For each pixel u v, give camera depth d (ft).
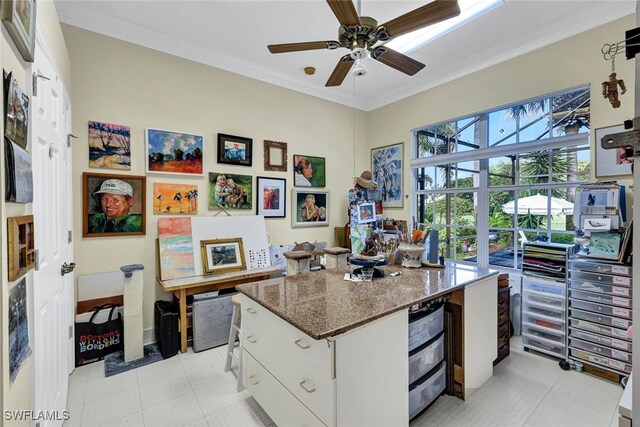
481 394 6.91
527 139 10.27
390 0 8.11
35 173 4.53
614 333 7.29
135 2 8.29
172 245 10.03
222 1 8.27
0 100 3.17
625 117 8.00
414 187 14.24
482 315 7.18
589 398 6.73
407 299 5.42
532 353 8.89
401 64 7.48
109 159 9.19
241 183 11.98
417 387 5.95
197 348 9.12
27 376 4.01
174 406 6.58
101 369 8.10
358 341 4.43
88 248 8.87
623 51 7.97
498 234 11.32
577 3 8.21
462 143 12.25
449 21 9.09
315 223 14.28
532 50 9.82
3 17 3.19
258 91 12.45
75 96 8.64
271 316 5.42
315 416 4.41
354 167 15.84
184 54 10.55
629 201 7.83
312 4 8.39
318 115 14.40
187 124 10.67
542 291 8.68
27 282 4.02
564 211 9.57
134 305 8.68
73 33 8.61
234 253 11.02
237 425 6.02
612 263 7.30
